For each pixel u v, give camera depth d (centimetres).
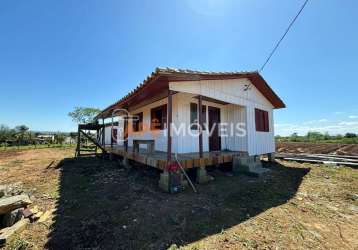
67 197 503
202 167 616
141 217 384
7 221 371
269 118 1046
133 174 716
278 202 474
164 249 289
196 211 409
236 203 457
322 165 937
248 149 838
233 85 780
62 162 1048
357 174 746
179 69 520
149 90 612
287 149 1752
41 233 334
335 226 366
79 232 334
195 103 805
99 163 996
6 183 644
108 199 481
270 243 305
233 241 308
